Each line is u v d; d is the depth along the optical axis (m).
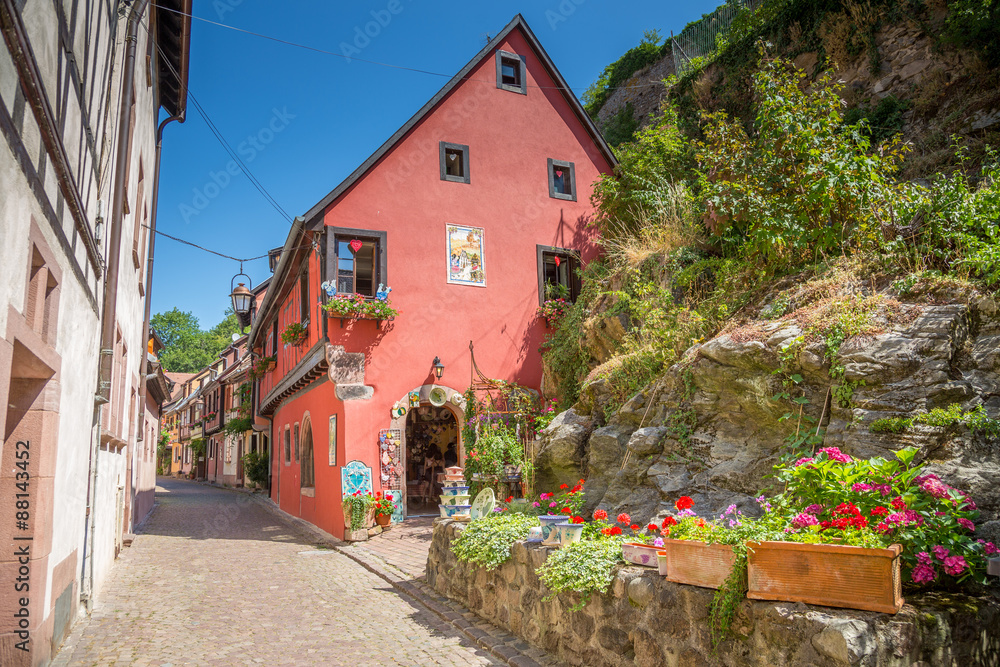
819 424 5.41
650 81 19.59
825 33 12.58
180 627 5.90
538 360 13.30
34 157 3.46
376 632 5.68
